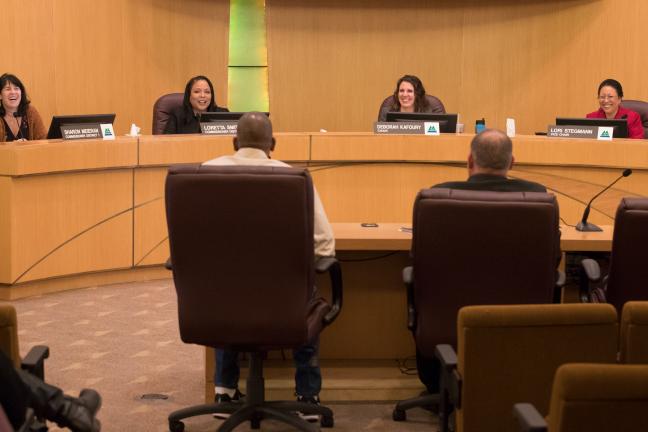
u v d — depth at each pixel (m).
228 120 6.77
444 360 2.82
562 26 9.17
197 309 3.41
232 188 3.25
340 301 3.72
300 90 9.80
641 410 1.82
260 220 3.27
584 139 6.42
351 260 4.38
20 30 7.66
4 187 5.84
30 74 7.77
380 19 9.72
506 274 3.28
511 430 2.64
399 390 4.16
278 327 3.38
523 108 9.45
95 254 6.32
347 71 9.80
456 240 3.25
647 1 8.61
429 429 3.83
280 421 3.77
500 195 3.22
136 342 5.13
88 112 8.33
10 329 2.63
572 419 1.84
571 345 2.57
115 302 6.00
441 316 3.38
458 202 3.22
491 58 9.54
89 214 6.25
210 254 3.33
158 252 6.58
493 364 2.59
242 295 3.37
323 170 6.79
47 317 5.61
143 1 8.79
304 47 9.77
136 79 8.81
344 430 3.80
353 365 4.38
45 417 2.65
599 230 4.16
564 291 4.36
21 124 6.93
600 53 8.94
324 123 9.84
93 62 8.34
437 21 9.66
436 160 6.68
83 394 2.80
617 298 3.33
